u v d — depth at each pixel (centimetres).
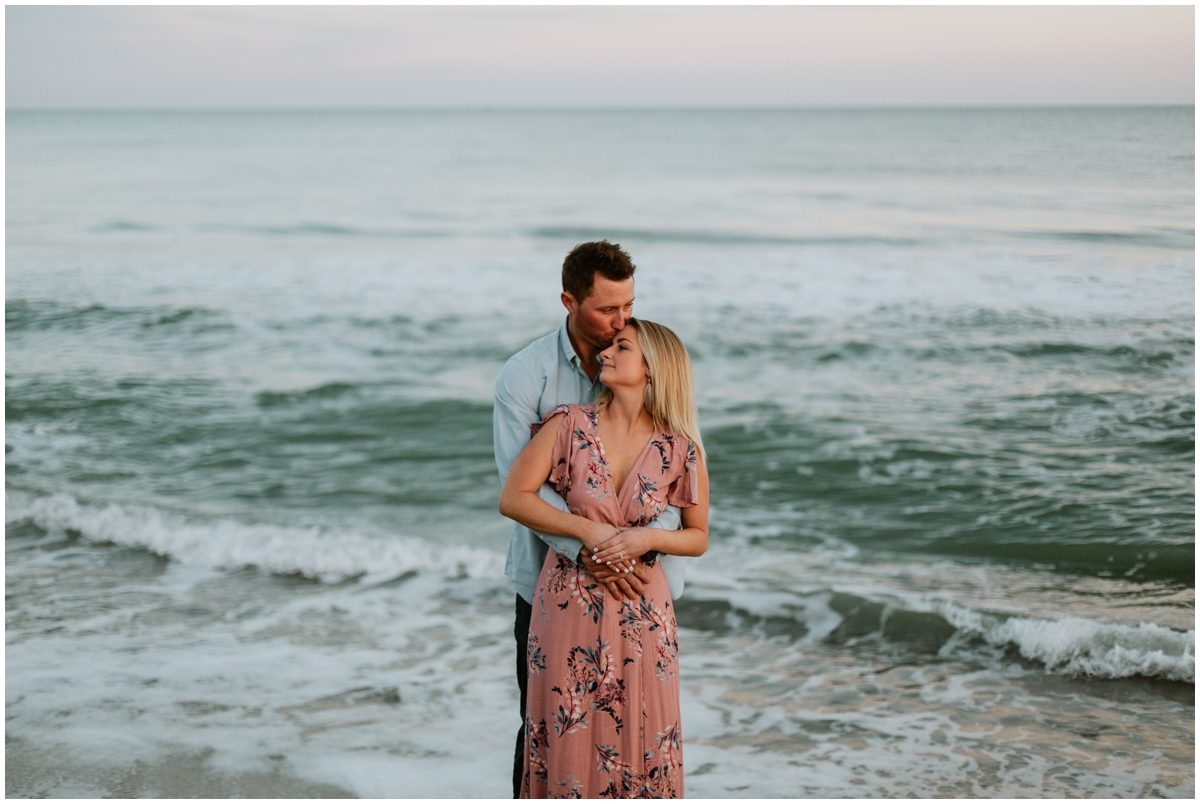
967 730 347
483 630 450
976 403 894
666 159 4588
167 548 566
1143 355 1030
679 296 1405
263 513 634
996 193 2503
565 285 218
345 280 1611
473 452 787
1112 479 684
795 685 390
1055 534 582
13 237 2112
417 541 568
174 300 1390
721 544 585
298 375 1033
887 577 524
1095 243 1655
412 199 3034
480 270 1733
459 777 307
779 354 1086
